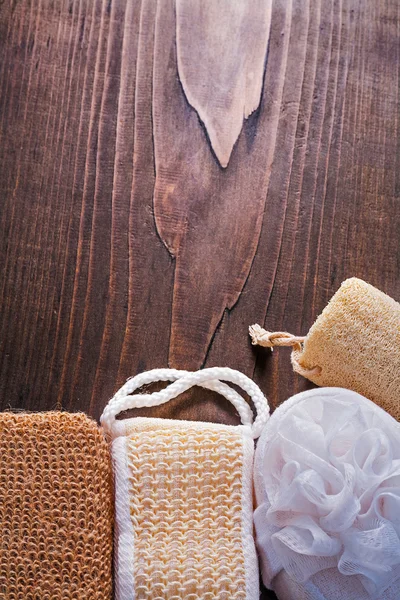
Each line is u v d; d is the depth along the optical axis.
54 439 0.54
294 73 0.66
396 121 0.67
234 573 0.53
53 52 0.65
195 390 0.62
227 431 0.56
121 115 0.65
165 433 0.55
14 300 0.62
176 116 0.65
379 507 0.53
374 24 0.67
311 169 0.65
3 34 0.65
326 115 0.66
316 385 0.62
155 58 0.66
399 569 0.53
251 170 0.65
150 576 0.53
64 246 0.63
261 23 0.67
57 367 0.62
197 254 0.63
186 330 0.63
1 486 0.54
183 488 0.54
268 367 0.63
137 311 0.63
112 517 0.55
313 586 0.53
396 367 0.57
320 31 0.67
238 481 0.55
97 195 0.64
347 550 0.52
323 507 0.52
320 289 0.64
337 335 0.56
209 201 0.64
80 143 0.64
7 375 0.61
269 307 0.63
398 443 0.55
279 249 0.64
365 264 0.65
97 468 0.54
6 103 0.64
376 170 0.66
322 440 0.54
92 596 0.53
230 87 0.66
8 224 0.63
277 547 0.53
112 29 0.66
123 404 0.58
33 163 0.64
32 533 0.53
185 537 0.54
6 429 0.54
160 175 0.64
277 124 0.66
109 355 0.62
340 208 0.65
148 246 0.63
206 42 0.66
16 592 0.52
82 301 0.62
